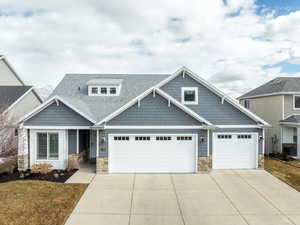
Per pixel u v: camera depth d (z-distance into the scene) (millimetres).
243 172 13352
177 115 13258
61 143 13812
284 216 7742
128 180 11727
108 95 17766
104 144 13062
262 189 10414
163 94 13125
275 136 20328
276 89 20531
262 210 8203
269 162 16438
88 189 10281
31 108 21125
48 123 13664
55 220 7305
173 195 9625
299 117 18719
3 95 18953
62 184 10914
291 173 13156
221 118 14320
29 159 13727
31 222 7133
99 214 7824
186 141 13273
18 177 12070
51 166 13180
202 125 13117
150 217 7633
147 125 13188
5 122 13281
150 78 20453
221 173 13109
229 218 7566
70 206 8383
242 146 14195
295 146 19484
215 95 14406
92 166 14656
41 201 8750
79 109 13906
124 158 13156
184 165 13250
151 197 9391
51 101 13570
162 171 13195
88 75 20547
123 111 13180
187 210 8180
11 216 7465
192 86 14531
